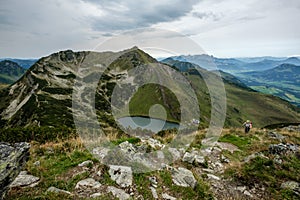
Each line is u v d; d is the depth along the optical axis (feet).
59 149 30.91
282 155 34.24
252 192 25.11
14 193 18.40
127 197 19.44
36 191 19.01
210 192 23.66
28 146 20.10
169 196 20.89
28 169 23.11
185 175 24.64
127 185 21.24
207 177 27.78
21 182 20.15
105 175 22.29
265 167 29.63
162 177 23.67
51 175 22.24
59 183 20.71
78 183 20.79
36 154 29.22
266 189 25.54
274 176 27.89
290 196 23.89
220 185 26.27
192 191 22.24
